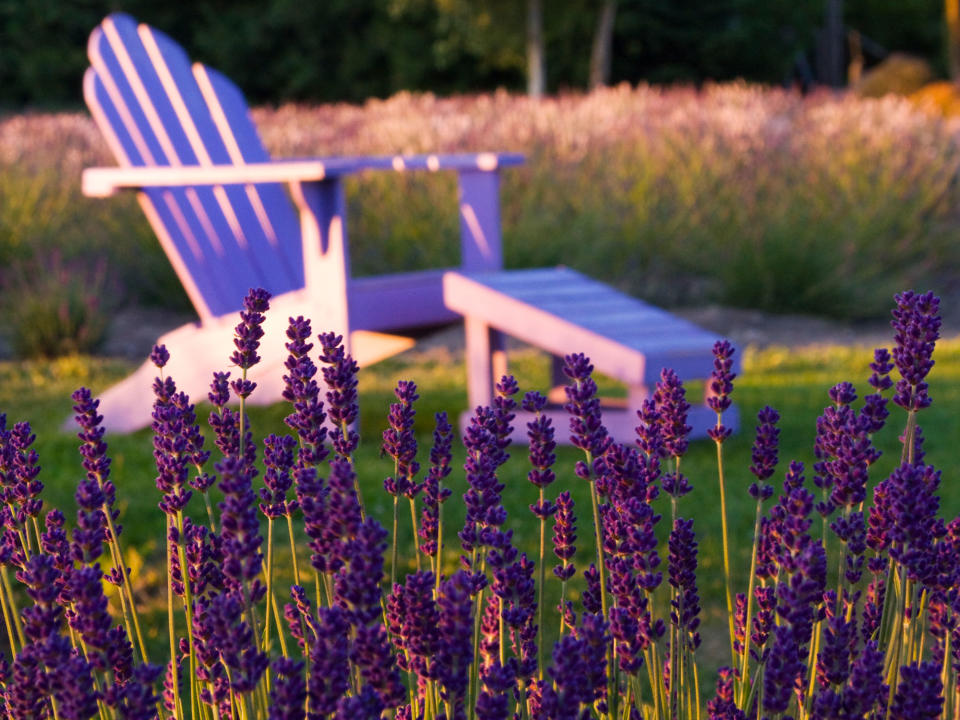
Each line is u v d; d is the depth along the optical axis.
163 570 2.99
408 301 4.80
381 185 9.50
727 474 4.07
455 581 1.06
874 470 4.03
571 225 9.18
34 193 9.54
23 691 1.04
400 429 1.40
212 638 1.21
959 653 1.28
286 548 3.05
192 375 4.78
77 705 0.94
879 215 9.07
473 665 1.28
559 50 29.00
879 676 1.08
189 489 1.43
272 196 5.48
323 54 29.83
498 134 10.49
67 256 9.16
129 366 7.11
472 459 1.34
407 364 7.02
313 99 30.16
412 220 9.20
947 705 1.29
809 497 1.23
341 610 1.06
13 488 1.35
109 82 5.13
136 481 3.91
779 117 11.41
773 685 1.13
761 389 5.81
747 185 9.48
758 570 1.41
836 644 1.19
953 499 3.65
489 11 24.19
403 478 1.41
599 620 1.03
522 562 1.33
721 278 8.88
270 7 29.41
